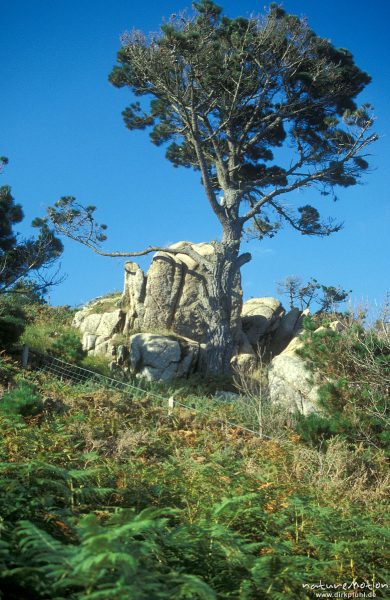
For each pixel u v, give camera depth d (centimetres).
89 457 814
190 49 2828
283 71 3108
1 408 1137
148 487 739
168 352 2791
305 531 655
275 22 2950
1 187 2750
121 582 335
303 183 3278
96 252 3189
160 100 3372
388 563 584
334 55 3130
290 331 3334
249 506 685
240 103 3159
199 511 677
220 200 3322
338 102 3288
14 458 777
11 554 420
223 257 3130
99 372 2594
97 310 3130
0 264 2719
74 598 369
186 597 378
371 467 1171
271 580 468
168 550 496
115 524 444
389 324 1530
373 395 1405
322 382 1655
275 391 1992
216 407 1825
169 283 3117
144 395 2005
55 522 514
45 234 2753
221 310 3062
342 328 1905
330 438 1367
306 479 973
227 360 2992
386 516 768
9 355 2131
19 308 2441
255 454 1217
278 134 3425
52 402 1270
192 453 1114
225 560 493
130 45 2998
